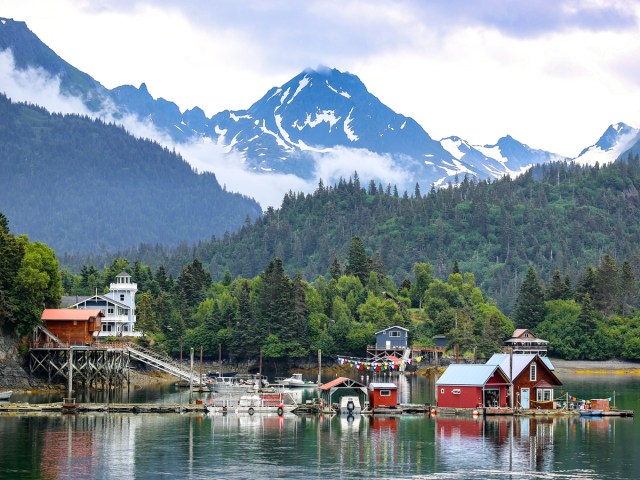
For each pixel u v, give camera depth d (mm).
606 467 117375
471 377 165125
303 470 115250
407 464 118938
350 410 166250
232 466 117188
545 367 168875
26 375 191125
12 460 118938
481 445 131625
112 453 124312
